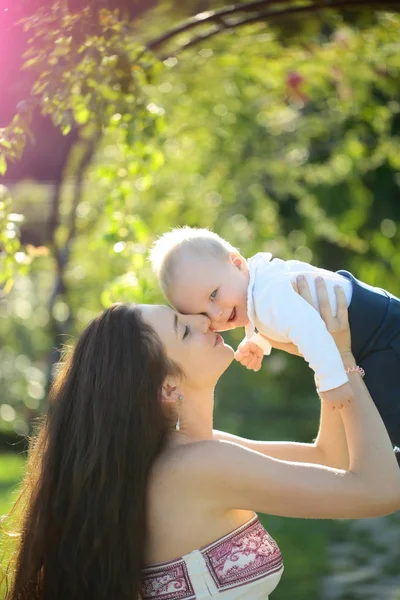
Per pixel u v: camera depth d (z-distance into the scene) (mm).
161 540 3703
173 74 9273
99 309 10438
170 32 6059
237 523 3781
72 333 10062
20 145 5105
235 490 3652
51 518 3732
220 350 3879
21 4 5125
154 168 6090
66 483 3705
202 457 3668
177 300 4250
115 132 7023
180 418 3902
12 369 19484
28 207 9383
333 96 9516
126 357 3680
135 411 3652
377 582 9828
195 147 10930
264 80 9539
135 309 3828
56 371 4016
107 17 5066
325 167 11430
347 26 7676
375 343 3957
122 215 6129
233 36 8086
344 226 12852
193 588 3670
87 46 5043
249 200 12039
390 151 9883
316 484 3615
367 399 3779
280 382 20375
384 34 7723
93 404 3668
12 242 5629
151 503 3697
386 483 3633
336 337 3881
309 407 21672
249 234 12062
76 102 5277
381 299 4031
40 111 5988
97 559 3635
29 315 17188
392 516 13648
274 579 3787
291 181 11719
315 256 15547
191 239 4254
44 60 5113
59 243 9359
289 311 3904
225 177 11508
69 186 9633
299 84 8758
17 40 5246
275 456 4305
